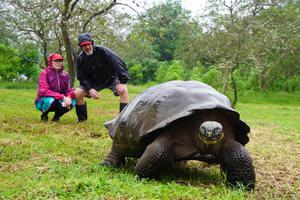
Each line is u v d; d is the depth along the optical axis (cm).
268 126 946
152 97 363
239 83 2427
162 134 339
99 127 669
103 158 451
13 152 455
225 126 344
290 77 2594
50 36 1359
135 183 323
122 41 1358
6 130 604
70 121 734
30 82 2416
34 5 1158
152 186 316
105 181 314
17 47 2092
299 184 387
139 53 2370
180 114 328
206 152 338
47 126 649
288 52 2191
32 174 364
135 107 373
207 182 368
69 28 1116
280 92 2552
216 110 337
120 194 292
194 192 310
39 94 714
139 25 1242
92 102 1294
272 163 491
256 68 1450
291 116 1334
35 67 2402
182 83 376
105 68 668
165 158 333
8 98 1165
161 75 3497
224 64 1396
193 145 338
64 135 585
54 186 303
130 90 2400
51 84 716
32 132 597
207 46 1653
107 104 1230
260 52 1571
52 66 721
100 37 1208
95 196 281
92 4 1189
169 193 301
